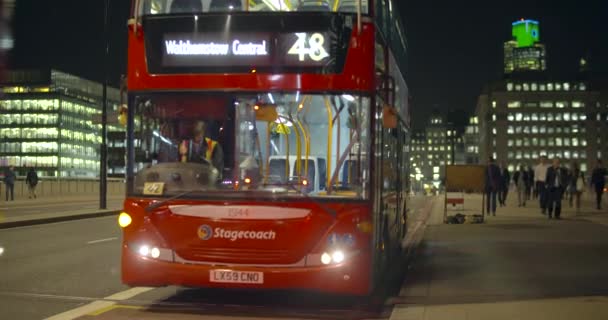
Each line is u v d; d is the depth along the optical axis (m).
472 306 8.87
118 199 46.81
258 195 8.35
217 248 8.37
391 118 9.23
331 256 8.23
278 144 8.49
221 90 8.62
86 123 181.62
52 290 10.30
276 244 8.28
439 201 47.94
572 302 9.09
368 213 8.36
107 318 8.31
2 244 17.14
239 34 8.67
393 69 11.69
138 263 8.52
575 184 27.08
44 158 170.88
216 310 8.99
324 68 8.55
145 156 8.70
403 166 14.69
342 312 9.08
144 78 8.82
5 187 42.84
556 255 14.32
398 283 11.63
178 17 8.80
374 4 8.77
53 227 22.94
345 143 8.47
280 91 8.55
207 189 8.47
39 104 172.00
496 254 14.56
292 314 8.84
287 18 8.62
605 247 15.71
